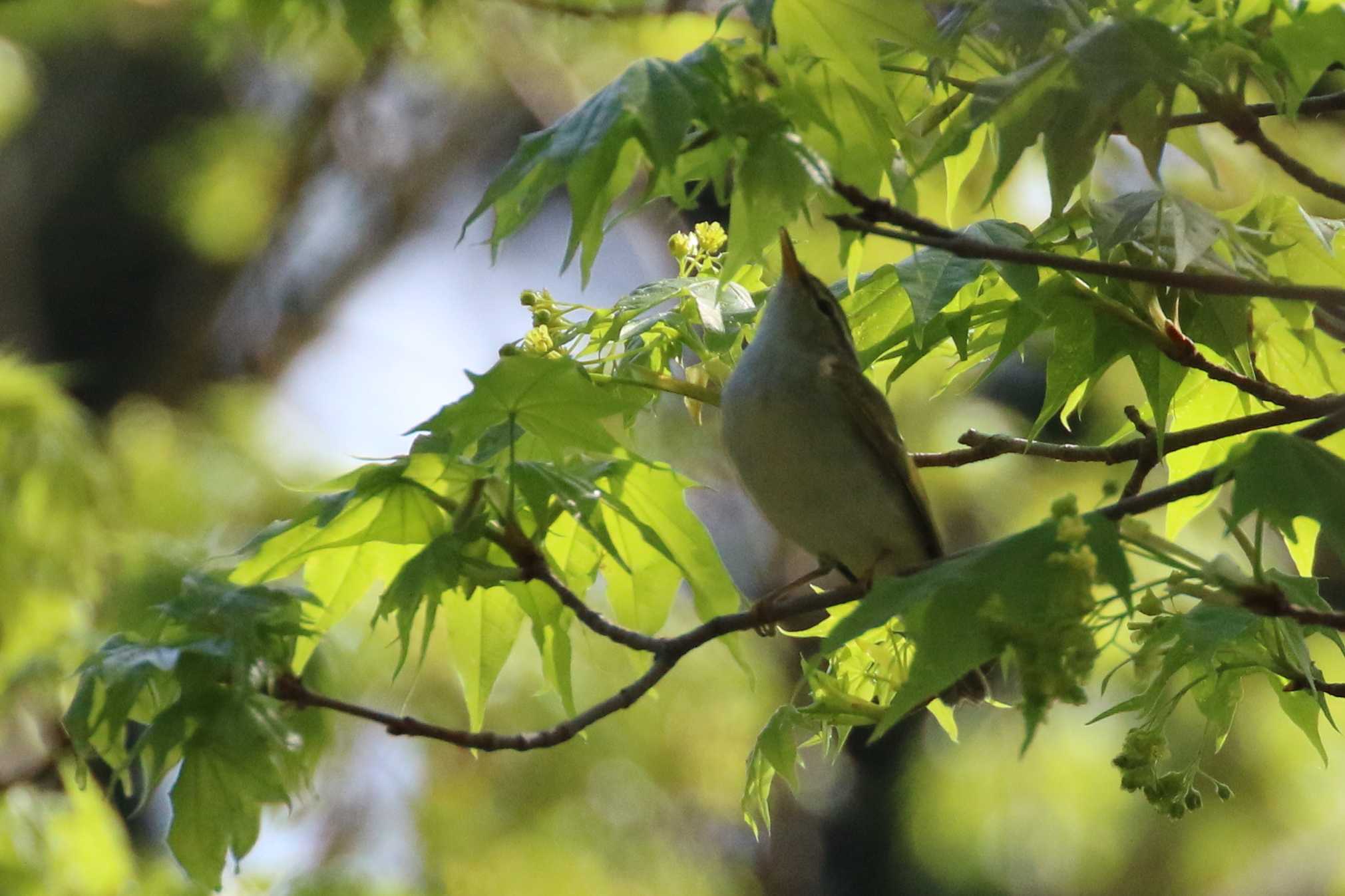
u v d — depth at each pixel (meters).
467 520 7.48
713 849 19.97
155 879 12.94
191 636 7.52
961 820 19.84
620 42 15.76
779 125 6.57
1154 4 6.91
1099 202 7.68
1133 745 7.23
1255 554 5.86
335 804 16.70
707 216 22.81
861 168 7.03
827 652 5.65
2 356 14.84
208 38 14.94
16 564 13.88
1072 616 5.40
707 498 23.12
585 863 17.55
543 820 17.56
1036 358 19.23
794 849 23.48
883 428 9.24
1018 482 18.27
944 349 9.55
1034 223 14.20
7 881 12.09
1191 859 18.97
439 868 17.02
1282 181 13.84
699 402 9.52
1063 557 5.46
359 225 27.56
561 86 18.98
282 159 24.09
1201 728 18.14
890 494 9.31
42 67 27.00
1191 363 7.79
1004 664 5.49
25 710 12.73
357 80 19.14
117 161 29.72
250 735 7.23
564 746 17.47
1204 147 7.31
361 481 7.71
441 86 21.75
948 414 17.94
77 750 7.25
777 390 9.16
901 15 6.49
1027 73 6.30
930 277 7.82
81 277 31.02
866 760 26.58
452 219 29.06
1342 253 8.43
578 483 7.53
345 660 10.56
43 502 14.20
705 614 8.70
